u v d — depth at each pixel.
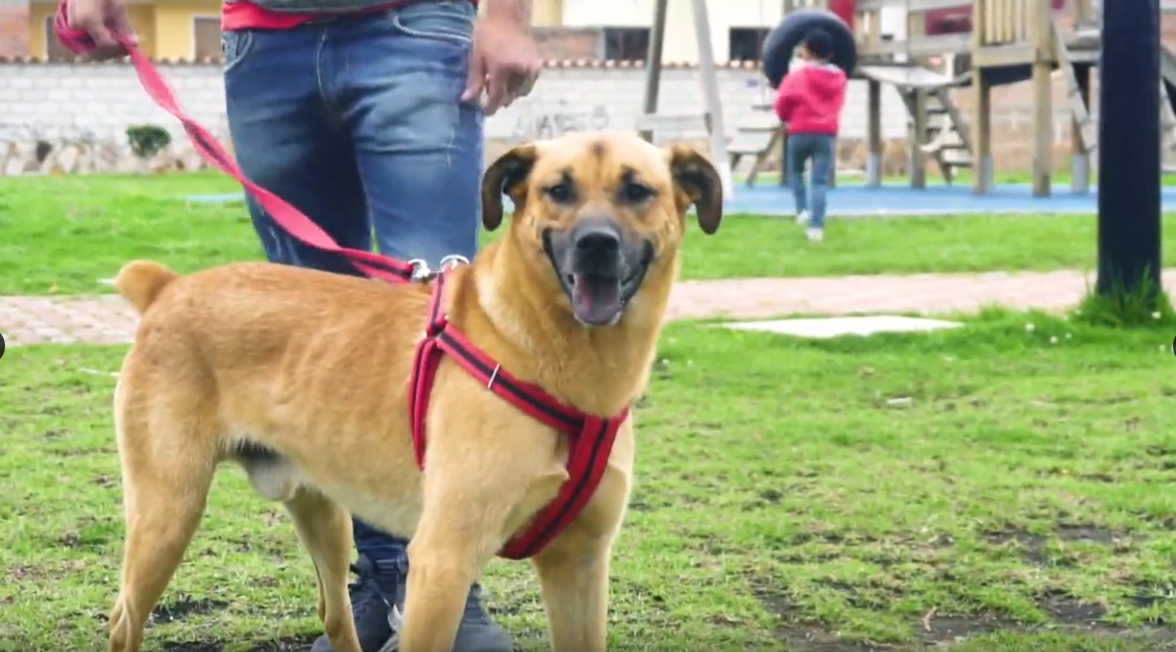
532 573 5.53
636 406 8.16
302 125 4.63
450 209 4.50
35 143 28.89
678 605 5.07
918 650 4.68
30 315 11.62
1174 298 12.21
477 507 3.63
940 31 28.81
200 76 29.47
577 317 3.53
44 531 5.82
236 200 20.64
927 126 26.42
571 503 3.71
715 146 21.75
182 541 4.08
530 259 3.64
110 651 4.11
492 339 3.67
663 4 22.22
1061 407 8.16
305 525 4.39
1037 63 21.70
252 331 4.10
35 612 4.96
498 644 4.50
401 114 4.44
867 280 13.93
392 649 4.62
